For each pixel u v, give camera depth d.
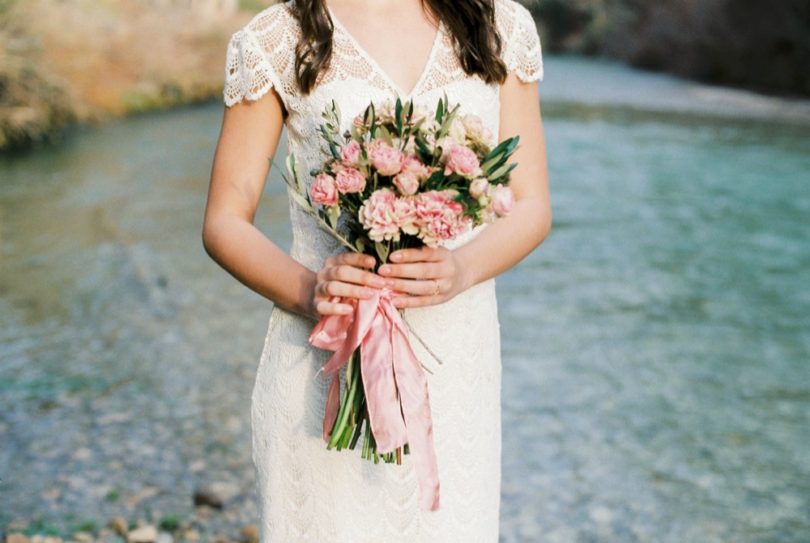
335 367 1.58
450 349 1.73
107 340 5.49
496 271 1.69
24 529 3.29
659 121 16.69
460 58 1.69
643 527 3.50
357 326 1.54
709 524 3.54
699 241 8.37
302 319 1.74
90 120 14.84
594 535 3.42
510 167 1.53
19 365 5.08
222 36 19.95
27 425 4.29
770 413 4.68
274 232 8.05
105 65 16.73
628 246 8.14
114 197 9.59
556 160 12.50
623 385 5.00
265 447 1.78
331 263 1.56
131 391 4.73
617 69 29.33
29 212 8.84
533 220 1.76
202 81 18.58
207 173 11.02
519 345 5.58
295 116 1.70
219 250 1.68
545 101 19.52
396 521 1.75
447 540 1.76
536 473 3.92
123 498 3.60
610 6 36.81
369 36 1.68
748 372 5.26
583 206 9.73
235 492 3.61
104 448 4.06
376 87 1.66
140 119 15.76
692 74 26.02
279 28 1.69
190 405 4.56
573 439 4.29
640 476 3.93
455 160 1.44
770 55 22.84
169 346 5.39
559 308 6.36
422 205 1.43
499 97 1.79
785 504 3.73
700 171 11.80
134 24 18.16
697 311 6.39
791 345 5.74
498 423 1.85
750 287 7.01
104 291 6.46
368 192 1.50
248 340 5.53
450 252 1.57
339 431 1.61
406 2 1.71
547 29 39.09
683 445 4.26
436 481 1.60
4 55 12.43
